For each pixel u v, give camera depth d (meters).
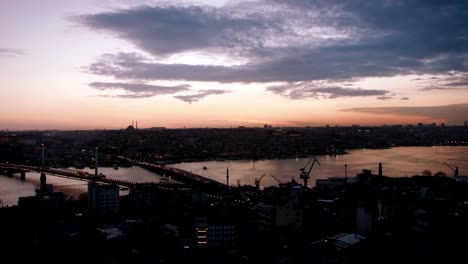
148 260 169.88
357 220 199.62
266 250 178.38
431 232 175.38
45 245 185.12
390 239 171.12
